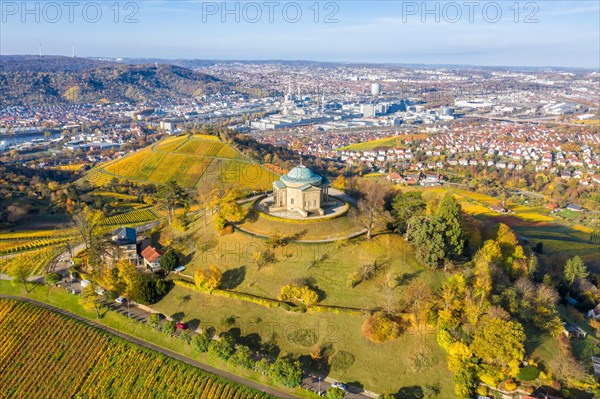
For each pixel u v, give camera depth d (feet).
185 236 529.04
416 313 390.63
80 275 485.56
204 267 470.80
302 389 348.79
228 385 353.72
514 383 339.57
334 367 364.58
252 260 462.60
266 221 514.68
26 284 483.10
